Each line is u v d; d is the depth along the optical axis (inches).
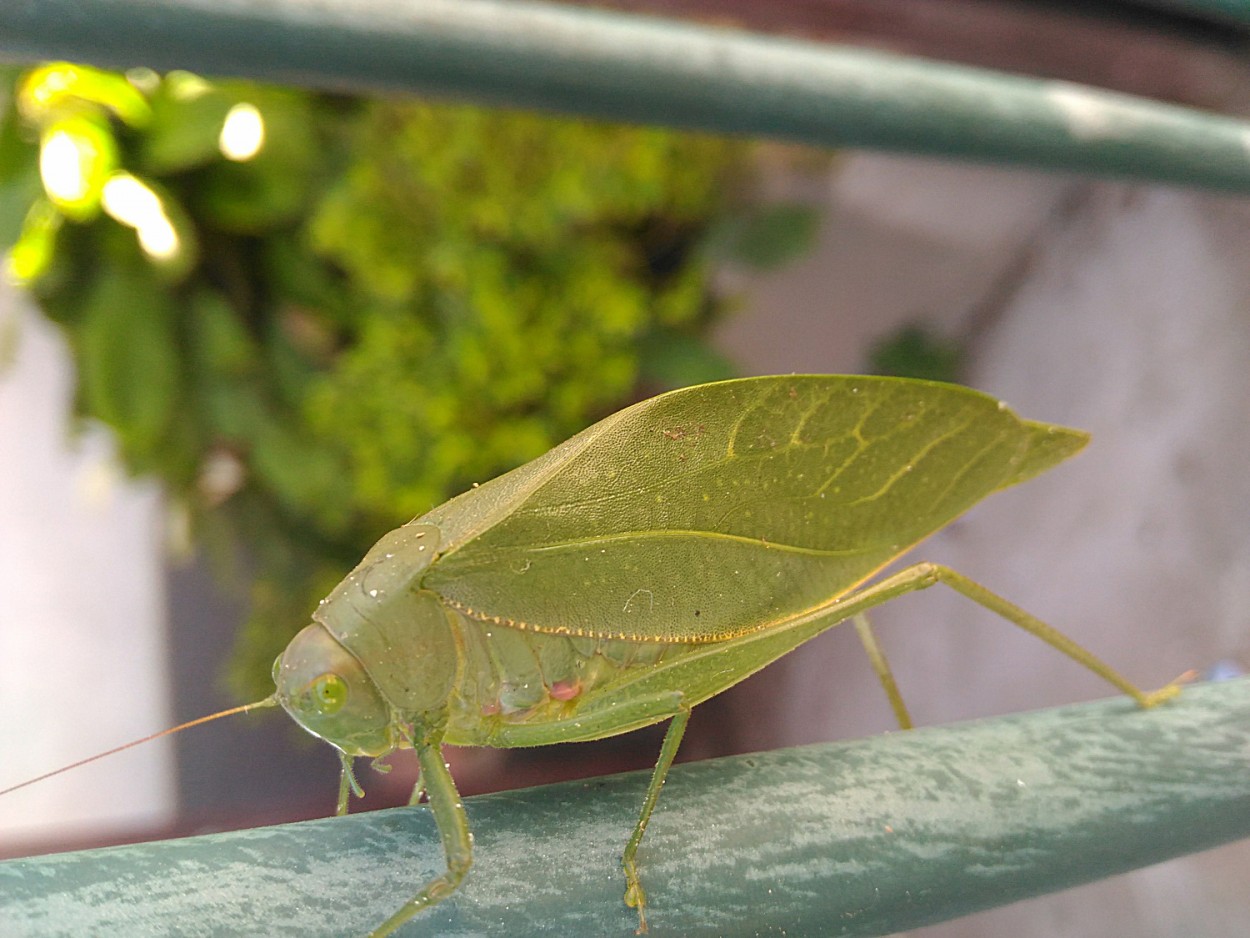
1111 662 11.0
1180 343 11.2
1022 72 7.5
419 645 4.6
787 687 14.3
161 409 12.3
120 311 12.1
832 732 13.8
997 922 11.1
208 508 13.4
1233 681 4.5
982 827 4.1
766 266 13.1
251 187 12.4
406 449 13.0
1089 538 11.6
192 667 14.1
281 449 13.1
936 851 4.0
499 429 13.0
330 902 3.9
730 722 13.7
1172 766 4.2
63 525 14.6
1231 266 10.8
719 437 4.9
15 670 14.0
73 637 14.3
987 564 12.8
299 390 13.2
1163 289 11.5
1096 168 5.2
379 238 12.4
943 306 13.9
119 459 13.2
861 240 13.5
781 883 4.0
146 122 11.6
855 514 5.0
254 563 13.8
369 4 4.5
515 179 12.0
